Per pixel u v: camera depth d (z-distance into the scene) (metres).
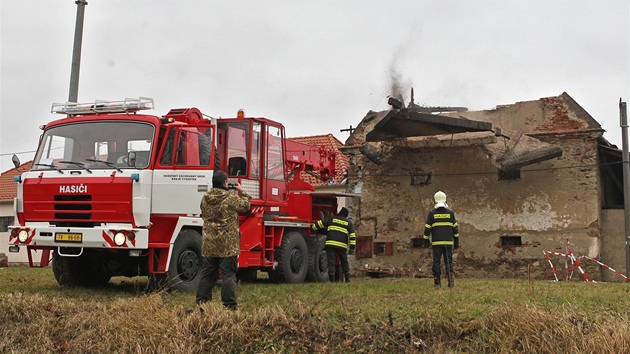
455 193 22.81
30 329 9.07
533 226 21.77
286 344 8.40
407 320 8.76
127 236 11.60
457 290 12.38
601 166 22.67
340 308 9.55
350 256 24.11
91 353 8.44
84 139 12.44
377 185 24.05
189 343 8.34
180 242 12.31
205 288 9.77
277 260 15.52
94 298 11.42
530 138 21.70
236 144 14.25
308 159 18.94
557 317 8.29
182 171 12.28
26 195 12.34
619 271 21.67
